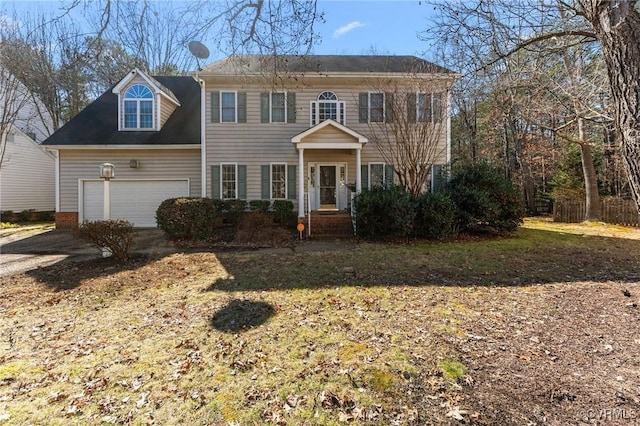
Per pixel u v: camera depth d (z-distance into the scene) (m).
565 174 18.59
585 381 2.90
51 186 20.81
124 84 13.93
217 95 13.47
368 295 5.29
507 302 4.91
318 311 4.68
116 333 4.13
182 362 3.40
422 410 2.59
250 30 4.30
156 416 2.62
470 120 21.11
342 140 11.63
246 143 13.56
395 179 13.53
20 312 4.88
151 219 14.02
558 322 4.18
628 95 2.03
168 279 6.43
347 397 2.77
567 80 10.00
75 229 7.75
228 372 3.20
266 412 2.64
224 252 8.91
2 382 3.10
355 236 10.86
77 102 17.86
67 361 3.47
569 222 15.84
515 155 21.75
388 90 12.71
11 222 17.11
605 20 2.15
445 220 10.02
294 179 13.70
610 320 4.20
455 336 3.83
